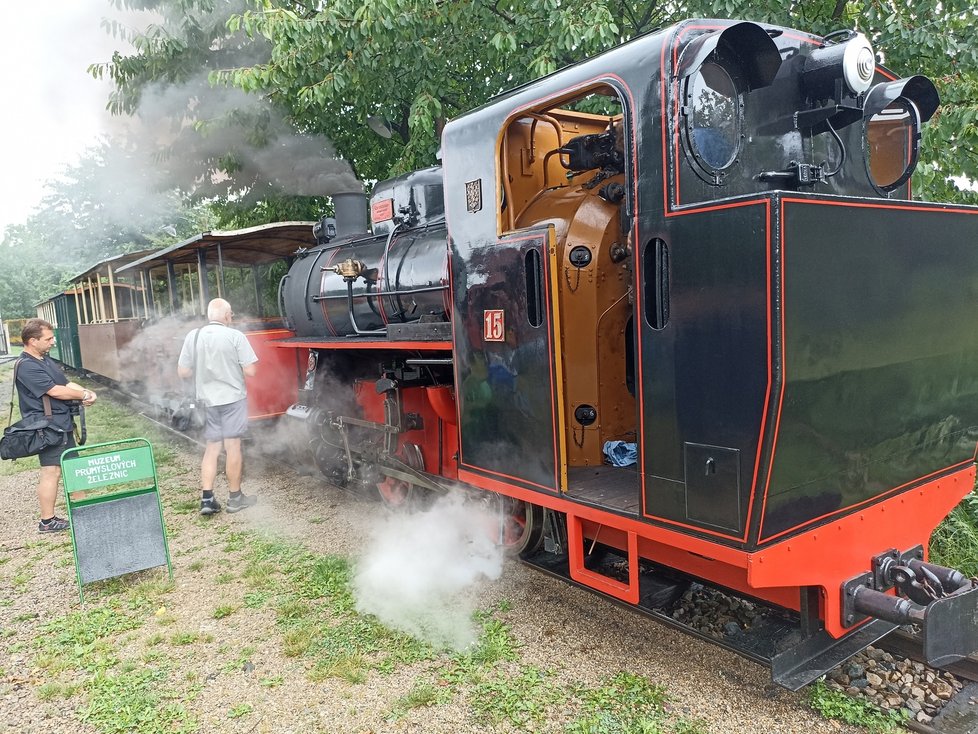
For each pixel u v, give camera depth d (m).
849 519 2.89
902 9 6.00
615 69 2.96
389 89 8.02
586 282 3.71
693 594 3.91
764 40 2.76
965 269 3.22
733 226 2.46
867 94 3.24
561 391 3.39
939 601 2.64
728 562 2.63
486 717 3.06
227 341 5.90
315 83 7.77
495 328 3.74
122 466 4.52
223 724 3.12
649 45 2.82
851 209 2.59
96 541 4.45
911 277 2.91
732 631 3.50
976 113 5.53
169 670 3.57
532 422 3.56
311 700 3.26
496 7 7.54
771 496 2.53
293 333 7.72
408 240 5.43
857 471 2.88
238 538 5.41
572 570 3.47
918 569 2.95
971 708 2.92
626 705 3.07
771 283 2.34
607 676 3.29
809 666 2.89
